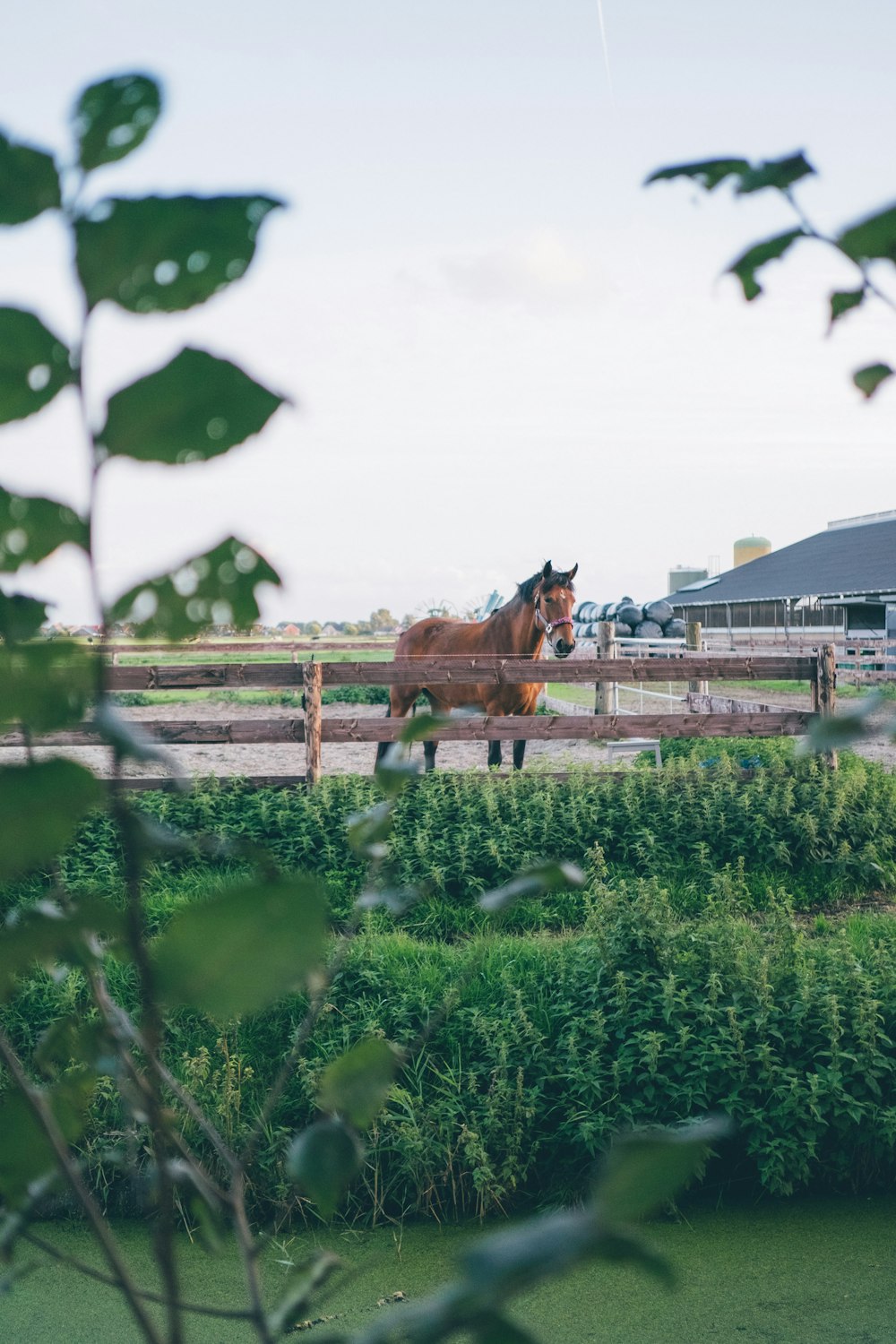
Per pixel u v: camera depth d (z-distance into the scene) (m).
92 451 0.48
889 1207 4.22
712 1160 4.39
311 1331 3.38
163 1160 0.57
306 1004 4.98
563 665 9.30
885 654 17.81
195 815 7.69
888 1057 4.54
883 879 7.61
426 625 11.31
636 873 7.57
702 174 0.73
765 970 4.87
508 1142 4.28
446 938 6.56
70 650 0.45
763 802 8.27
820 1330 3.38
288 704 22.73
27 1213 0.64
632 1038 4.67
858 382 0.83
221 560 0.50
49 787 0.44
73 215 0.46
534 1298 3.60
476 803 8.20
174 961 0.45
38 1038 4.52
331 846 7.38
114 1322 3.44
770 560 43.62
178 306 0.48
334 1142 0.71
